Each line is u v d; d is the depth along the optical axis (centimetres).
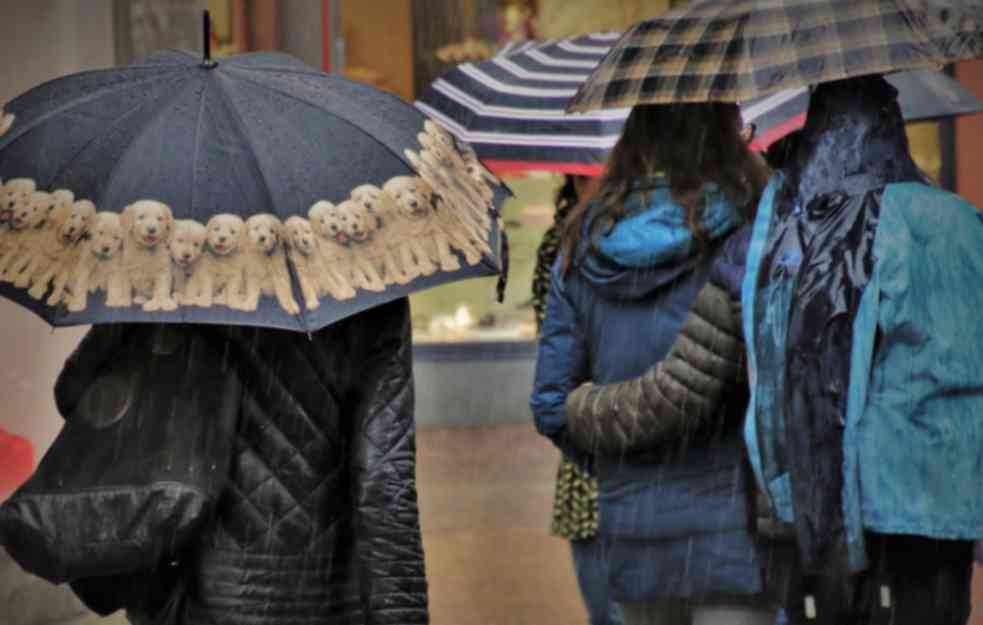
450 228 1223
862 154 1328
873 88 1354
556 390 1492
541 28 5122
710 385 1355
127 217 1149
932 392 1252
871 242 1273
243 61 1264
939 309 1259
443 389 4866
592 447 1416
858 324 1261
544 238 2058
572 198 2230
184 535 1112
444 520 3441
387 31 5078
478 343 4884
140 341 1154
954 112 2894
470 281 4950
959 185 4869
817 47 1384
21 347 2284
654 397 1369
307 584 1179
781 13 1427
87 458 1120
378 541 1162
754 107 2284
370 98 1271
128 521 1104
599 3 5131
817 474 1270
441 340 4878
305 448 1179
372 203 1195
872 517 1254
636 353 1435
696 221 1395
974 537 1244
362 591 1178
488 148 2267
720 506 1373
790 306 1289
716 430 1371
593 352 1472
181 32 2544
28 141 1194
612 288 1435
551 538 3241
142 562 1113
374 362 1195
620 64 1469
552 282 1491
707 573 1378
